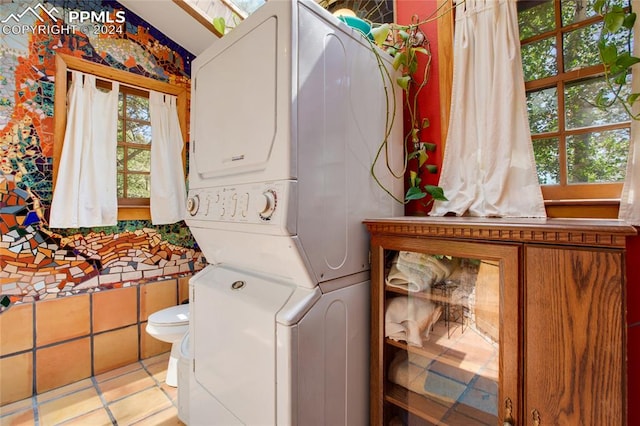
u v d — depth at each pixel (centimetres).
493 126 120
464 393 90
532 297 72
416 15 150
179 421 163
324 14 97
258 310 92
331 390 96
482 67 125
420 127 146
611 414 61
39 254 187
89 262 206
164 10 216
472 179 127
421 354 102
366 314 112
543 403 69
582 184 108
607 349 62
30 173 183
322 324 92
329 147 97
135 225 227
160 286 237
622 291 60
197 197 122
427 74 144
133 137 232
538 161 118
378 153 121
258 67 92
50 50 189
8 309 177
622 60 92
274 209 84
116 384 196
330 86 98
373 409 108
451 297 94
